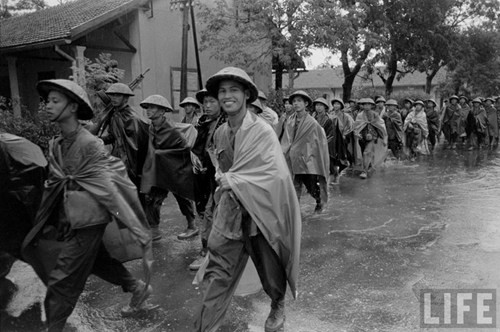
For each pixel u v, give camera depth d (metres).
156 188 5.93
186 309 4.06
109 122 5.93
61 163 3.26
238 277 3.33
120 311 4.03
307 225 6.82
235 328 3.71
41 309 4.03
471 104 20.06
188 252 5.62
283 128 7.54
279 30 15.74
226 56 16.55
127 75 15.15
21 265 5.12
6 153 3.62
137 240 3.27
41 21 17.58
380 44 19.11
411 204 8.13
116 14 13.24
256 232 3.20
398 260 5.27
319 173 7.33
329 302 4.17
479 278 4.70
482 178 10.79
